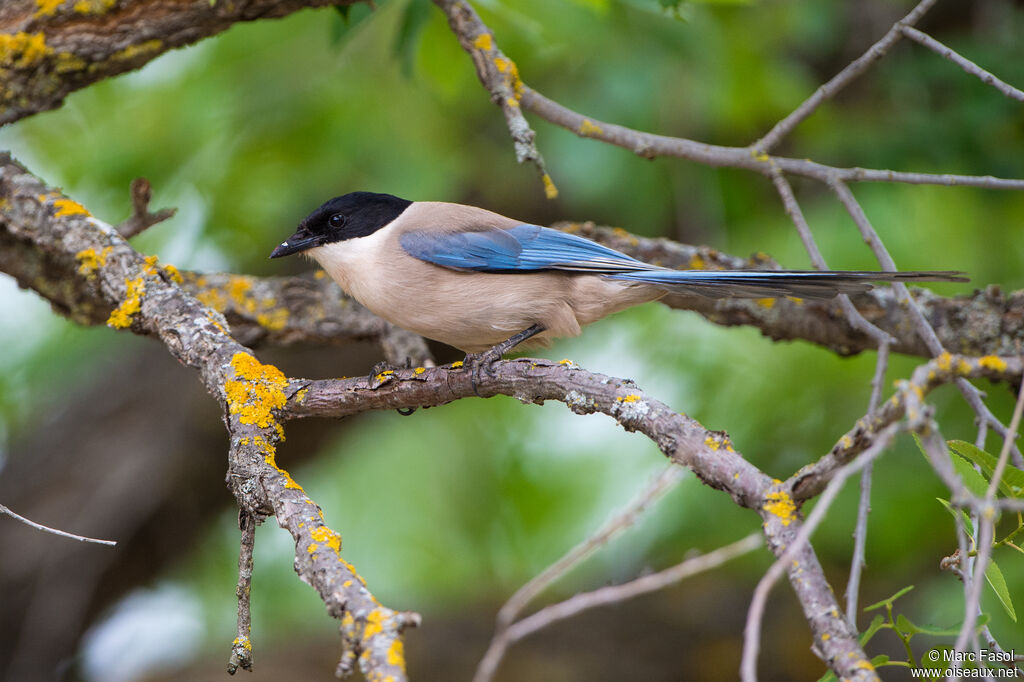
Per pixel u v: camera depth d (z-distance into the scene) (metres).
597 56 11.40
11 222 7.77
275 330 9.23
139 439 11.89
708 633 12.38
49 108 7.95
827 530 11.68
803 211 12.33
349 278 8.34
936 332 9.12
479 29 7.76
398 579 14.09
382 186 11.91
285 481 5.98
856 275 6.67
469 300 7.96
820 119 11.95
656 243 9.47
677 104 11.80
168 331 7.11
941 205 12.22
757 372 12.80
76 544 11.51
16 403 13.02
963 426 11.36
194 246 12.15
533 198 12.39
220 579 13.62
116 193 12.02
